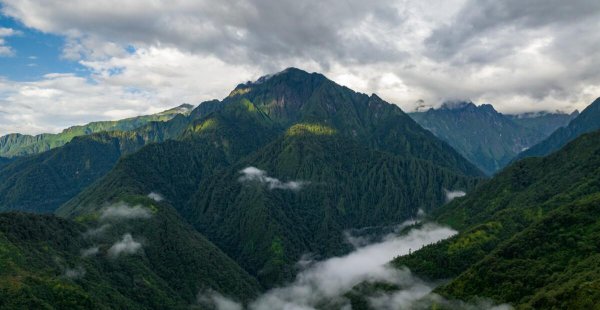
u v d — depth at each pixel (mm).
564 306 172750
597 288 170125
